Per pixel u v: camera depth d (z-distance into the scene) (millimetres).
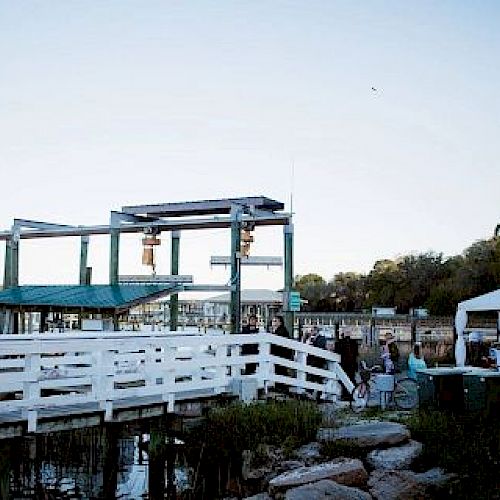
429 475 11188
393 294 72750
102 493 13773
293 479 11047
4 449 11070
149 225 18938
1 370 14742
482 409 13289
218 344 14500
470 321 34406
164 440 13578
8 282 21203
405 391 15711
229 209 18500
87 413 12016
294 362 15883
